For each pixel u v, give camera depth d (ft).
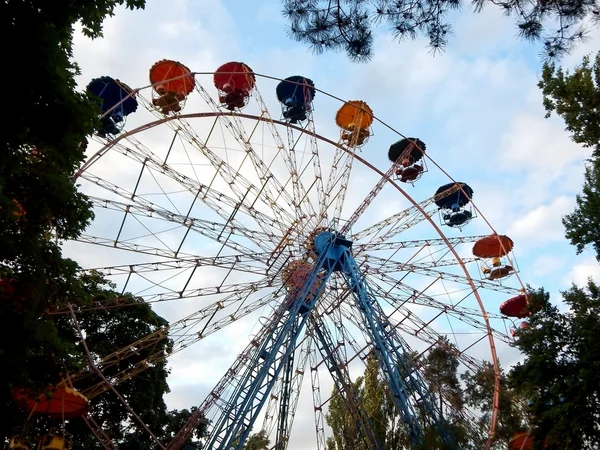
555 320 64.64
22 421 50.14
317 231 111.55
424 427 86.79
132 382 111.45
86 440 103.24
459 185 123.54
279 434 103.45
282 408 104.99
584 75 63.93
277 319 97.76
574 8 37.06
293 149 113.91
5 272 46.50
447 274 115.55
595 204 62.44
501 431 92.89
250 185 102.73
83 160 47.29
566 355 62.49
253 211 102.78
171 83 104.06
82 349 105.09
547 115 66.64
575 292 63.67
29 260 46.78
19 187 44.88
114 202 91.35
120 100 100.78
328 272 107.34
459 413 96.94
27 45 35.24
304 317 100.48
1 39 34.73
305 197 111.75
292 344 96.12
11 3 34.83
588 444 58.90
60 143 43.27
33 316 46.39
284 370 106.32
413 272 115.03
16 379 43.27
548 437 60.70
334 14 38.70
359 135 123.24
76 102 42.34
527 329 66.64
